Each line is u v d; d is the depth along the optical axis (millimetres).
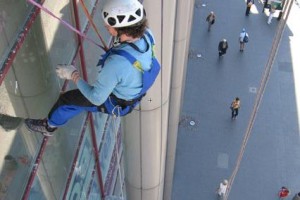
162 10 8070
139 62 4418
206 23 29656
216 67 26766
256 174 21406
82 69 8602
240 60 27219
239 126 23500
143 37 4492
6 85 5617
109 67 4344
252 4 30516
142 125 10391
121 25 4246
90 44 9055
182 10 12633
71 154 8594
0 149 5676
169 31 8594
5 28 5316
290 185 21125
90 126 9625
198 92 25203
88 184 10055
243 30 26891
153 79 4738
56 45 7066
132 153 11500
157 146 11328
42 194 7305
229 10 30734
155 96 9664
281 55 27703
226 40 28188
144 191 12945
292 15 30375
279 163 21969
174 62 14086
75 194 9133
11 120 5812
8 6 5344
